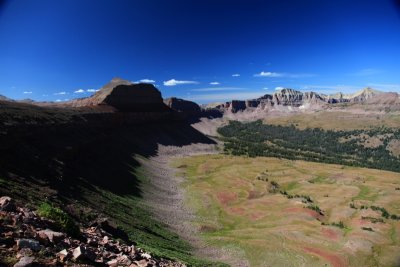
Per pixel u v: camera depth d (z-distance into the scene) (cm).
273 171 17575
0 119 8575
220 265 5894
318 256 7475
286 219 10194
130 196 10050
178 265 3269
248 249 7631
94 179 9412
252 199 12638
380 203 11650
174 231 8088
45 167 7162
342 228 9350
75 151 10569
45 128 10550
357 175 16588
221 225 9831
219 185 14562
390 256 7588
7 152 6619
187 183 14912
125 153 16462
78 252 1827
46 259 1634
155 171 15975
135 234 5388
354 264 7269
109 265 1945
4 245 1620
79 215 3788
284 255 7419
